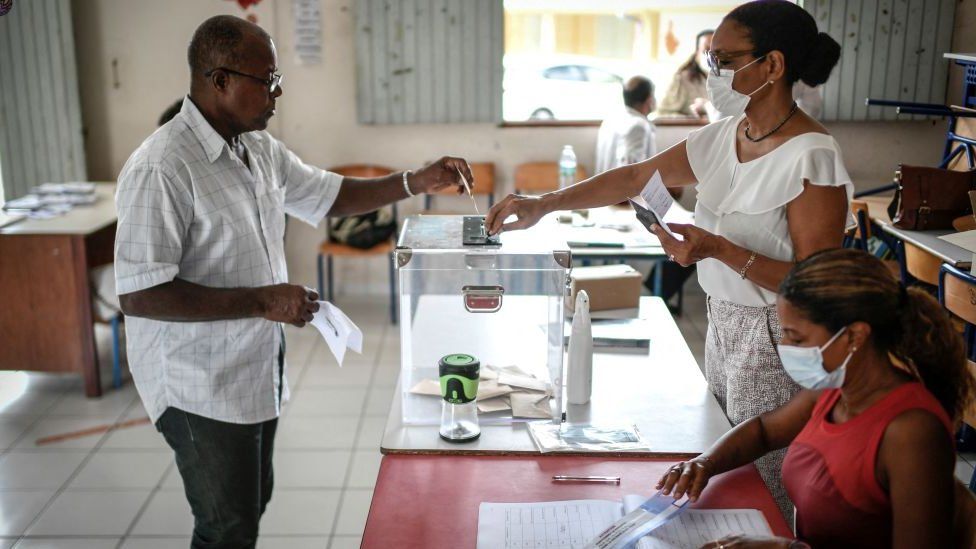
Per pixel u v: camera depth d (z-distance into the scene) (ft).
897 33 16.78
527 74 18.16
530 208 6.82
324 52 17.35
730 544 4.44
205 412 6.69
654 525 4.81
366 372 14.47
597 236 12.89
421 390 6.53
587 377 6.58
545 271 6.12
